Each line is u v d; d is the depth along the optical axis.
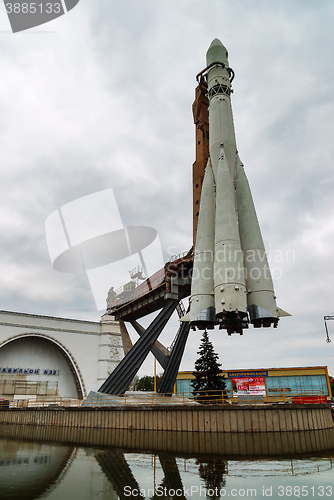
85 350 53.53
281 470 13.41
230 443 20.19
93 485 11.47
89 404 31.48
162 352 35.94
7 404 40.81
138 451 18.59
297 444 19.55
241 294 24.41
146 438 23.50
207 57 35.75
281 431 22.92
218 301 24.53
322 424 24.75
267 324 26.11
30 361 52.19
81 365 52.56
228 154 30.88
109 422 27.50
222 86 33.34
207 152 34.91
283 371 57.56
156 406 25.70
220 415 23.56
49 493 10.58
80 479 12.29
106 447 20.42
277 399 44.53
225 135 31.50
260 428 22.89
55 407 31.81
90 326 54.91
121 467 14.34
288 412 23.53
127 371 32.44
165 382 33.69
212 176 30.75
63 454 17.95
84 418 29.03
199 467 14.16
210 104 33.62
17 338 49.78
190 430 23.98
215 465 14.49
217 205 27.94
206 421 23.75
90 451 18.92
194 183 34.59
